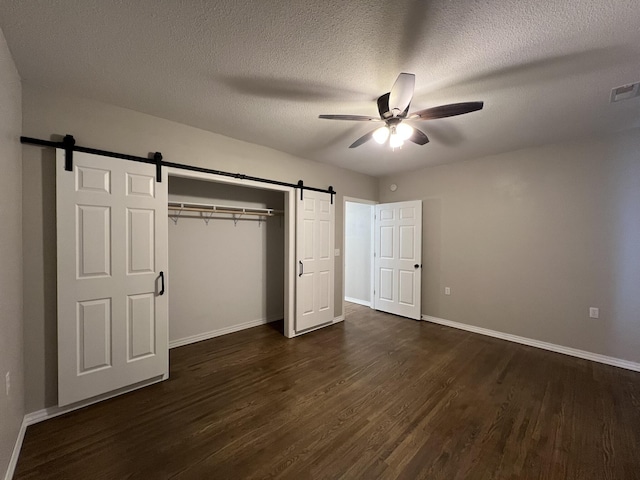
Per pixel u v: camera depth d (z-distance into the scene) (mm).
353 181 4562
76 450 1730
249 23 1457
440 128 2795
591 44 1577
